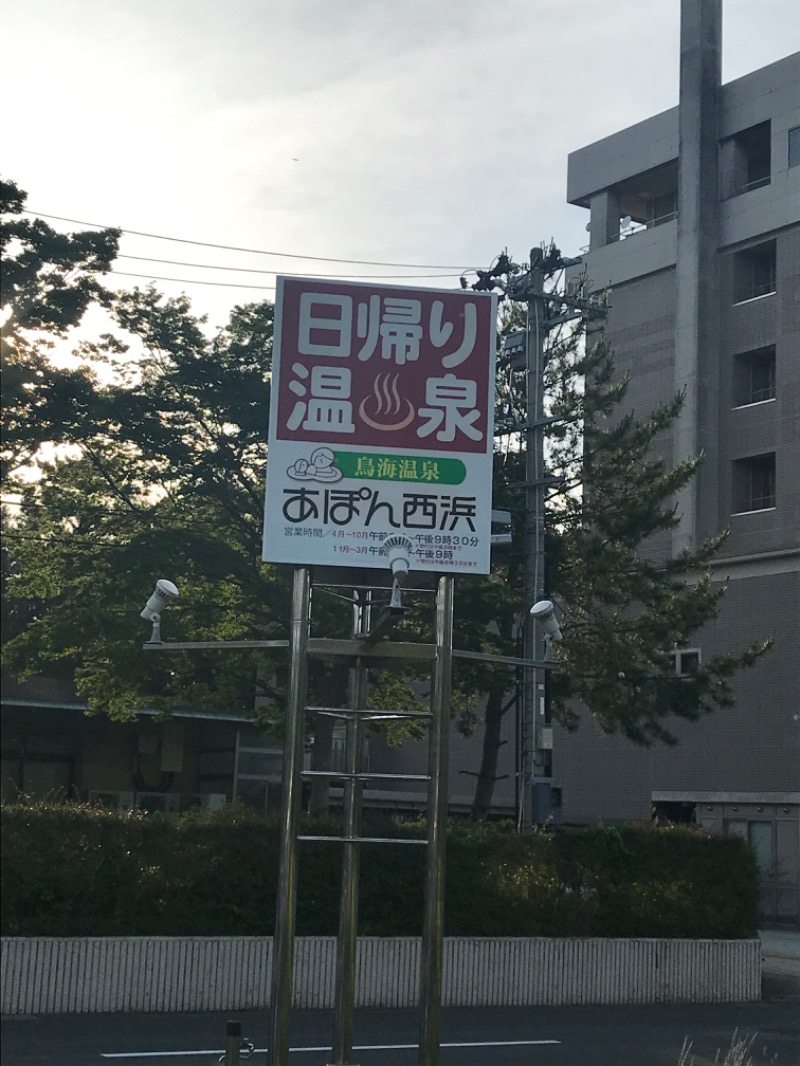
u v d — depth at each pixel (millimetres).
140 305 24641
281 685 26000
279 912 10086
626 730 24188
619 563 24078
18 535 26812
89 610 24391
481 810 25609
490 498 10922
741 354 37344
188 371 24016
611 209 42031
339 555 10648
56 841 16141
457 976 17766
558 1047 14844
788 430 35594
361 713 10672
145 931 16422
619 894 19594
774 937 30297
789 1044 15727
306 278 10953
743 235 37562
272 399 10781
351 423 10836
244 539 25500
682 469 25125
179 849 16891
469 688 24531
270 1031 9930
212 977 16297
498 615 24141
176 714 39844
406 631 24219
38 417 21469
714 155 38438
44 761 39906
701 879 20156
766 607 34656
